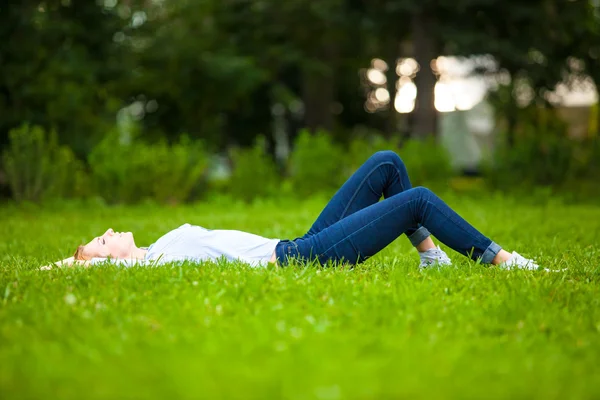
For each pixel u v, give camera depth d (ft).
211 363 8.10
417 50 65.82
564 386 7.60
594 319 10.71
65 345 9.12
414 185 54.54
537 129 59.98
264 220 33.63
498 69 71.41
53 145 47.44
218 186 59.26
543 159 55.01
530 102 71.51
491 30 66.28
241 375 7.64
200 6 75.72
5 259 18.51
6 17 53.88
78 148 54.70
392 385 7.41
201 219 34.55
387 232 15.01
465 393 7.26
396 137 56.85
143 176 48.70
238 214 39.65
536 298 11.86
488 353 8.89
